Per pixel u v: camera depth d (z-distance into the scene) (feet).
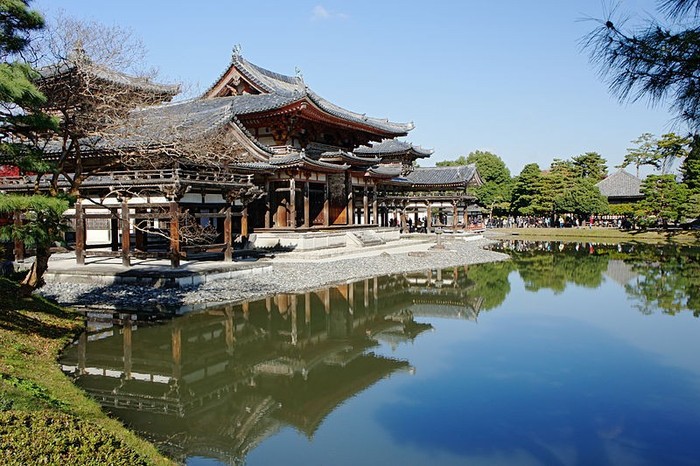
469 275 110.42
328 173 138.00
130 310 64.39
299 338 58.49
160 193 79.97
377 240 150.82
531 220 297.74
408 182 208.54
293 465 29.22
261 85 136.98
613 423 34.47
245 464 29.22
